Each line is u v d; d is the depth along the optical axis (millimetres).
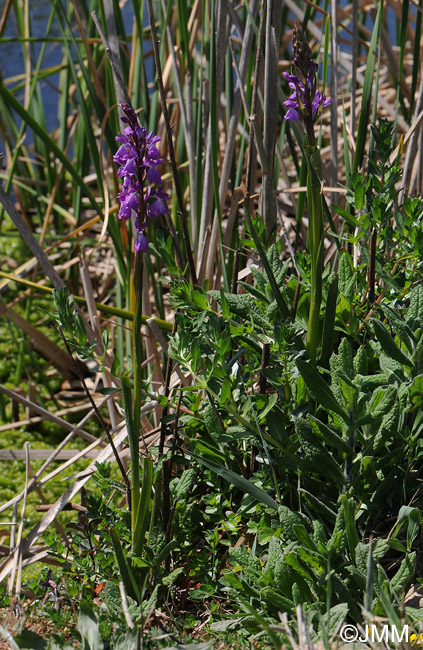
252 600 1914
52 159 3379
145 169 1860
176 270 2031
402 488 1960
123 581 1946
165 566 1994
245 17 2398
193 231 2301
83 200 3506
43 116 3260
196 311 2045
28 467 2158
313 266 1941
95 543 2000
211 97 2172
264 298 2016
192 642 1875
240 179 2338
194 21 2430
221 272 2256
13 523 2117
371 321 1974
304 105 1898
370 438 1911
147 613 1895
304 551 1862
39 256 2148
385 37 2561
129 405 1905
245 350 2041
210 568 2000
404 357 1904
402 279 2045
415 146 2240
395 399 1876
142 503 1930
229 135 2270
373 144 2203
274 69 2078
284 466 1939
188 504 2051
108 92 2500
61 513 2393
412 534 1876
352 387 1867
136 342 1898
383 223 2027
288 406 1972
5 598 1921
